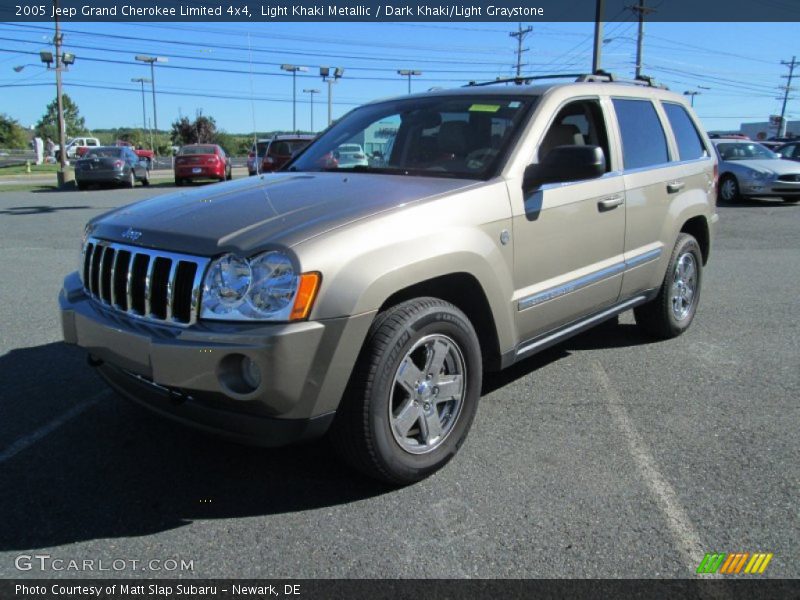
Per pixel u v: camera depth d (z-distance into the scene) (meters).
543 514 3.01
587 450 3.60
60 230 11.65
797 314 6.35
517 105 4.02
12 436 3.77
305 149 4.73
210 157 24.36
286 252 2.73
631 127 4.75
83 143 56.06
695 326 5.96
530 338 3.90
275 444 2.84
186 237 2.95
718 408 4.15
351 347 2.82
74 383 4.52
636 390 4.45
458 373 3.37
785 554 2.72
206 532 2.89
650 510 3.03
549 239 3.83
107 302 3.24
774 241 10.66
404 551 2.75
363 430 2.96
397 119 4.34
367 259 2.87
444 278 3.29
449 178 3.67
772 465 3.43
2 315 6.12
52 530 2.90
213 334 2.71
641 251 4.74
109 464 3.47
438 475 3.35
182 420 3.02
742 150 16.89
